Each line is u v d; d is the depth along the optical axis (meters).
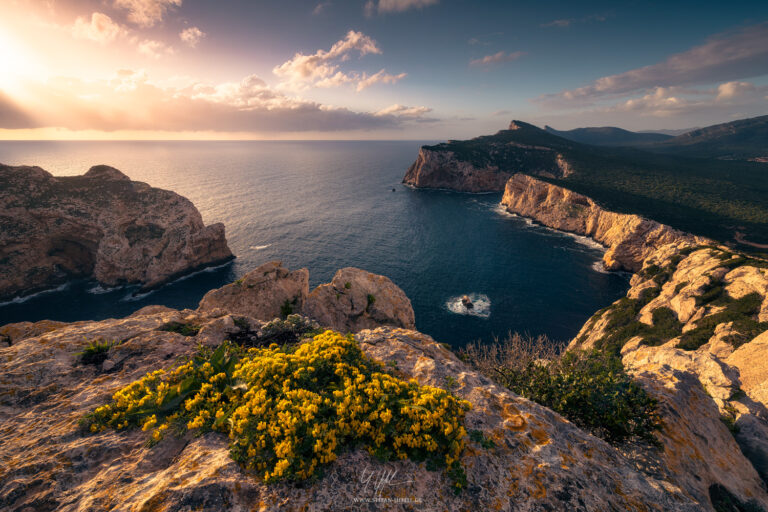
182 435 5.49
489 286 88.50
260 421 4.91
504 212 170.12
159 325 11.60
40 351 8.46
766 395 13.23
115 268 94.81
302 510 4.04
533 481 4.86
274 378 5.88
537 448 5.48
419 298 81.81
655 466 6.61
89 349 8.71
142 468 4.82
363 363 7.06
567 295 84.31
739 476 7.48
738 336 35.75
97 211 97.56
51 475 4.64
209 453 4.89
